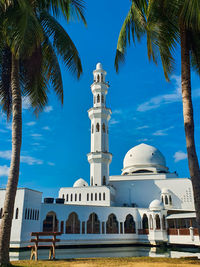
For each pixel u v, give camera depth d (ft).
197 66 55.16
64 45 52.80
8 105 62.44
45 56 59.00
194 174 42.24
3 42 53.98
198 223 40.14
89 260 51.62
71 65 55.06
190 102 46.09
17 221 99.25
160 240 124.16
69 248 118.32
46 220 149.48
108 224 159.84
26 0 43.78
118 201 174.29
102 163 164.45
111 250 129.49
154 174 184.55
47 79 61.72
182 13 41.22
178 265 41.93
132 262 47.06
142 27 53.83
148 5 46.98
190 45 51.13
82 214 128.47
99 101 180.45
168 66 53.31
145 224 156.15
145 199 170.71
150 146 212.64
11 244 96.58
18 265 42.34
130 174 191.62
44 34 55.26
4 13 47.32
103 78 189.47
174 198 165.89
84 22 53.57
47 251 110.42
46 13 54.08
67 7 52.70
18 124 49.44
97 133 171.32
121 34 58.18
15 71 52.21
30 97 59.06
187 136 44.60
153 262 47.03
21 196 102.94
